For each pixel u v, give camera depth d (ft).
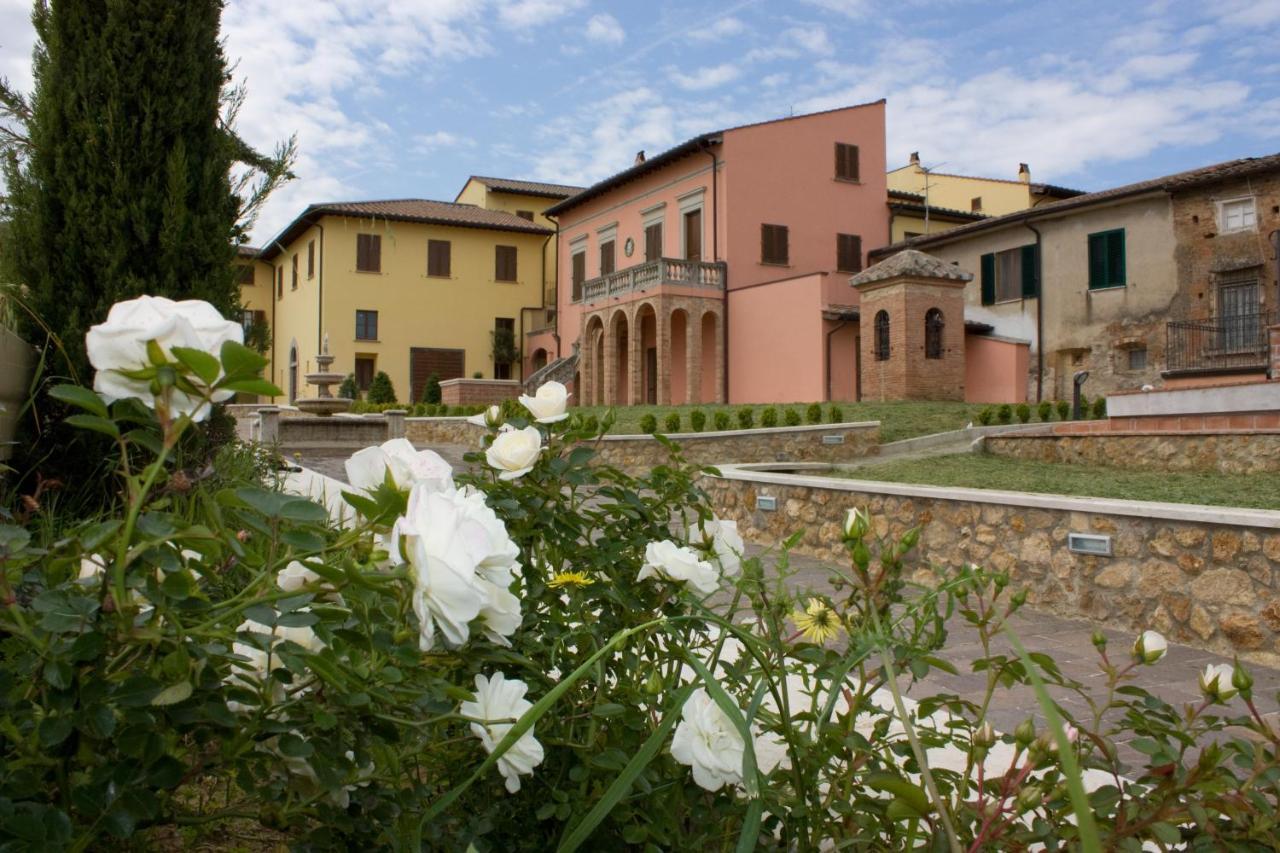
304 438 55.42
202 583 4.55
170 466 11.75
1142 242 69.72
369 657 4.22
